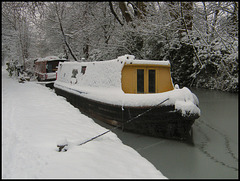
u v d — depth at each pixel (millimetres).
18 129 5402
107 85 7328
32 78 24844
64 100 10289
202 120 7469
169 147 5484
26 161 3729
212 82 11758
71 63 11391
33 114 6996
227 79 10867
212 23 11523
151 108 5781
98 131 5867
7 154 4066
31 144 4453
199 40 12359
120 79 6754
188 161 4707
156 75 6945
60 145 4148
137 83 6848
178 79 13359
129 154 4504
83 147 4469
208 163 4617
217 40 11773
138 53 15562
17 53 32844
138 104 5961
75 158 3867
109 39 18703
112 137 5598
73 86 10039
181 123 5598
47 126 5719
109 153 4316
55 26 18562
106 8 16734
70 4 16125
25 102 9125
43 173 3307
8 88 14148
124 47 15742
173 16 13102
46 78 18547
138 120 6039
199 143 5676
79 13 16422
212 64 11664
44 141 4641
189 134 6141
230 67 10898
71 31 18828
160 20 13188
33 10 13844
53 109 7961
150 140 5945
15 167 3541
